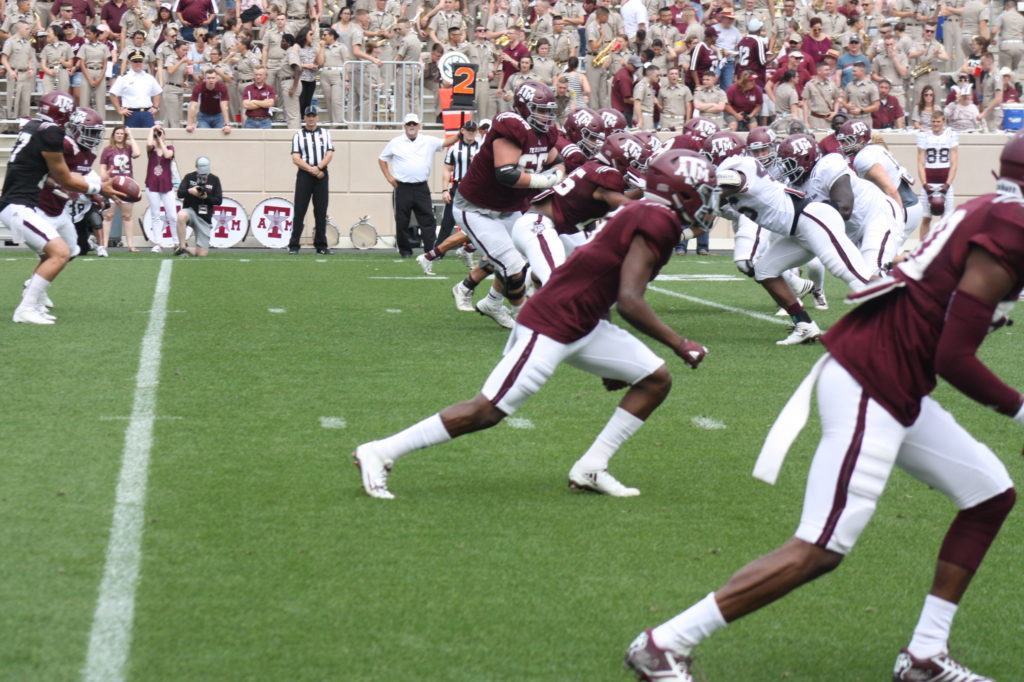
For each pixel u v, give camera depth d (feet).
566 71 130.21
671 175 31.91
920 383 22.79
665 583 29.01
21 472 36.63
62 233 66.85
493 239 63.10
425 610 26.99
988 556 31.65
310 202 131.13
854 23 142.92
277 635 25.39
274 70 132.77
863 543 32.42
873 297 22.84
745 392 51.11
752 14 145.79
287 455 39.45
